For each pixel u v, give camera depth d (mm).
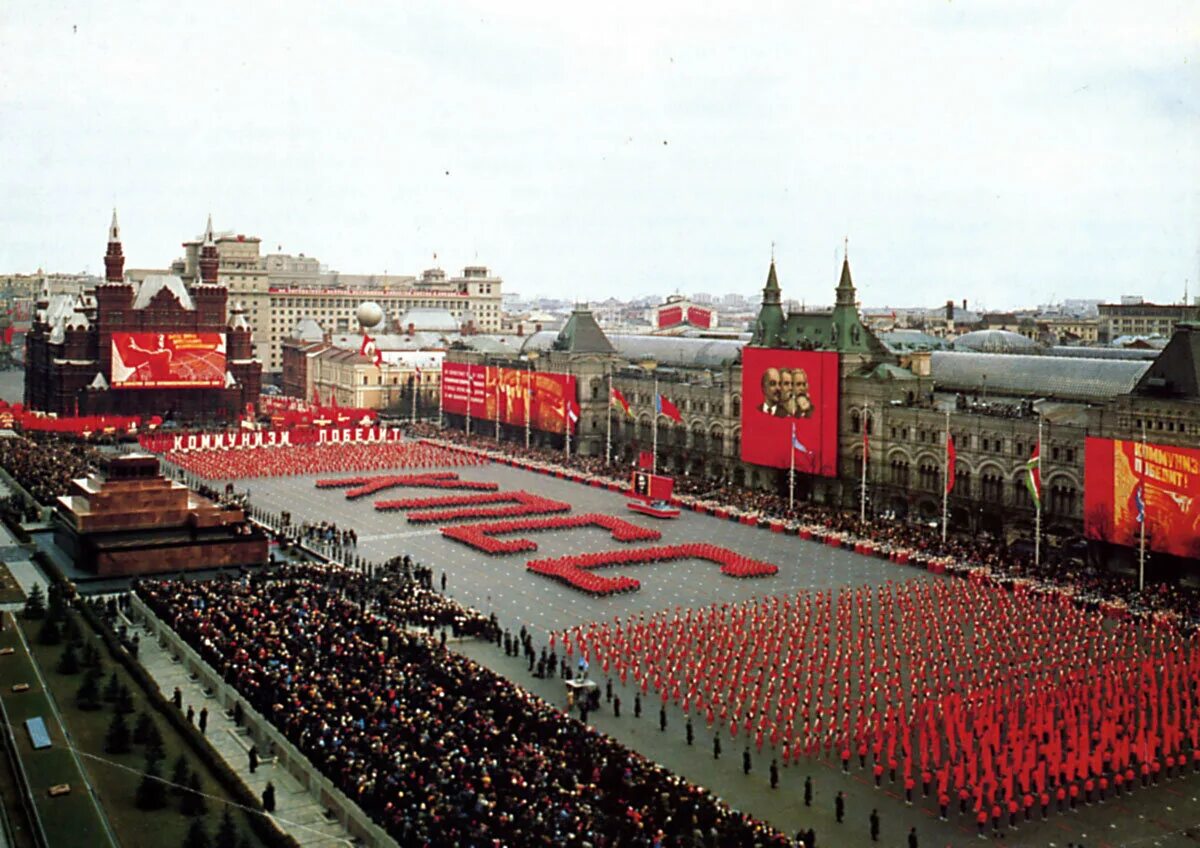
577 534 169500
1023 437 159375
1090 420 150750
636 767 75562
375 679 88625
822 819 74438
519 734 80688
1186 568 137750
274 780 76812
